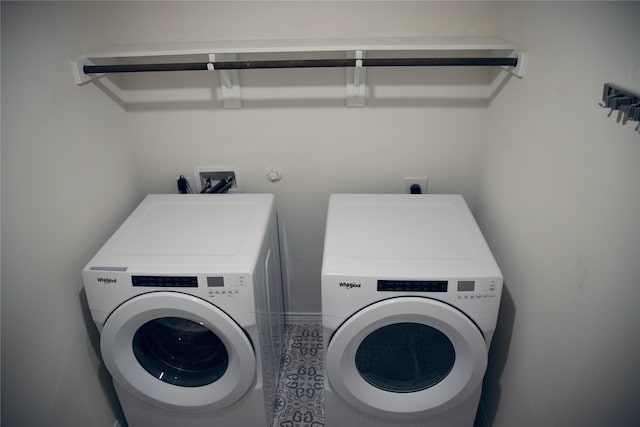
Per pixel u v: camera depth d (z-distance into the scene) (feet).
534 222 4.77
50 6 4.94
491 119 6.18
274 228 6.82
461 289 4.77
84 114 5.58
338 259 5.06
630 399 3.27
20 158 4.51
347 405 5.63
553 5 4.30
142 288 4.98
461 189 7.00
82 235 5.54
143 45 5.99
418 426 5.74
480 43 5.30
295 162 6.95
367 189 7.11
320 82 6.39
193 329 5.61
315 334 8.13
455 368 5.28
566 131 4.07
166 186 7.20
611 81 3.37
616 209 3.32
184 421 5.96
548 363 4.52
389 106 6.50
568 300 4.09
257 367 5.52
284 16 6.05
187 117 6.69
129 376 5.47
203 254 5.21
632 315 3.18
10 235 4.38
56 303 5.08
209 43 5.90
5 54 4.30
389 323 5.04
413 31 6.05
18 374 4.55
